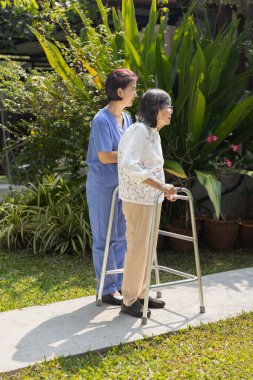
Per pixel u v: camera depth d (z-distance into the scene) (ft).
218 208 18.72
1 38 29.99
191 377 11.43
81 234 21.01
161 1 25.71
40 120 21.24
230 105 22.18
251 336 13.42
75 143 20.44
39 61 38.75
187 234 21.21
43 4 23.77
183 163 21.79
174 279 18.15
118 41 22.63
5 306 15.30
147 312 14.14
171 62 22.67
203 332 13.55
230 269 19.43
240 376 11.54
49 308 15.07
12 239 21.91
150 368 11.82
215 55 21.59
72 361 12.03
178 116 21.39
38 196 22.08
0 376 11.42
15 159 22.56
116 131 14.60
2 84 22.21
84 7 27.63
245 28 24.39
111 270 15.06
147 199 13.50
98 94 21.15
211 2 26.00
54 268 19.27
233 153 22.90
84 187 20.83
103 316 14.42
